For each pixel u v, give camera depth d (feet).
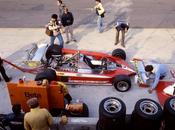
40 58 34.04
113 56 36.73
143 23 49.01
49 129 23.24
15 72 36.42
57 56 34.45
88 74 32.94
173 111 21.12
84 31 46.60
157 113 21.33
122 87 32.55
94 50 41.19
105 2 57.26
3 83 34.71
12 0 58.49
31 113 21.39
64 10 40.68
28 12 53.16
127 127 23.84
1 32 46.39
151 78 32.81
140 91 32.86
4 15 52.24
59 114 28.68
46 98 27.07
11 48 41.96
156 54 40.27
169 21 49.73
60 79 33.37
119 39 44.01
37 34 45.78
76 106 27.61
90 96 32.37
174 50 41.32
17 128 25.62
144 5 55.88
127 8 54.65
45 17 51.19
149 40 43.83
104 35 45.32
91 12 52.95
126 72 33.68
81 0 57.98
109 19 50.47
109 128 22.67
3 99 32.19
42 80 28.94
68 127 26.71
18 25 48.62
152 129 22.24
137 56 39.68
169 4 56.34
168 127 22.18
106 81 33.17
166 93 31.63
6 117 25.11
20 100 27.73
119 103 22.26
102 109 21.79
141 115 21.35
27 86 26.61
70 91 33.06
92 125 26.45
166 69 35.19
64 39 44.19
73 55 34.45
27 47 42.14
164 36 45.01
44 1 57.77
